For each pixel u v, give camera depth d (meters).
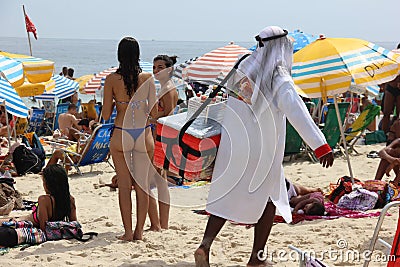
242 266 6.58
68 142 14.30
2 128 16.23
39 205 7.71
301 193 9.38
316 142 5.78
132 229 8.16
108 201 10.29
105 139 12.57
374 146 15.73
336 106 10.19
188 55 178.25
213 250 7.15
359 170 12.66
